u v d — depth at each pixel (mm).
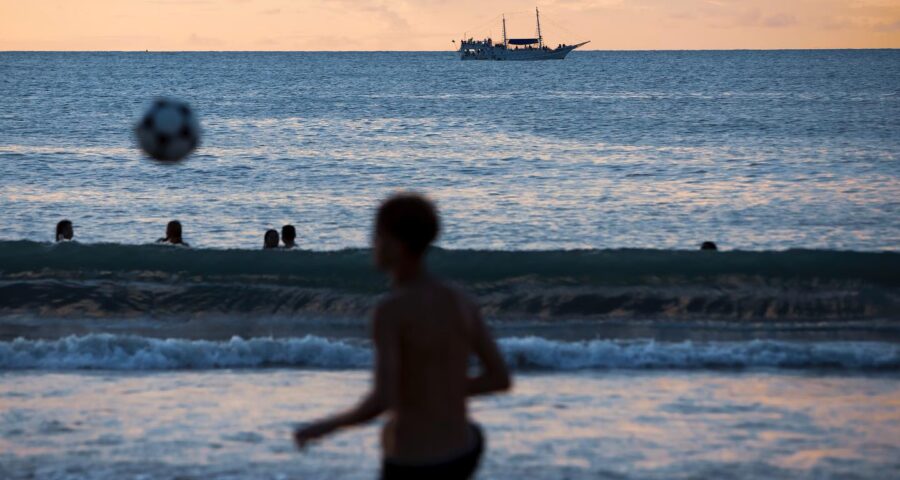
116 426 18484
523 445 17234
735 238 51719
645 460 16453
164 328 27297
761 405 20047
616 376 22594
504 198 66500
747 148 105312
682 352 23953
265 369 23359
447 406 9297
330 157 95438
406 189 71375
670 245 49688
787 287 29844
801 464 16328
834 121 148000
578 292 29422
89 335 24391
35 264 31125
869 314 28562
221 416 19188
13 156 93125
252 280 30297
